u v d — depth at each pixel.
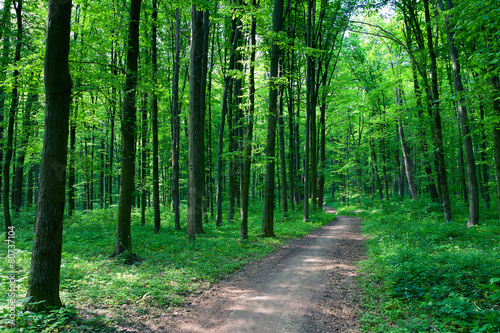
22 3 13.18
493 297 4.32
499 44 6.20
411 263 7.07
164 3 12.84
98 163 19.88
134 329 4.52
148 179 15.89
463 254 7.55
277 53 12.27
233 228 15.79
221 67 19.92
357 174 37.84
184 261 8.62
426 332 4.10
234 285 6.88
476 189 12.80
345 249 10.99
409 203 21.47
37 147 14.48
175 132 14.99
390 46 22.95
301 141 30.69
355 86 27.92
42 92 9.57
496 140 10.33
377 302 5.58
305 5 20.81
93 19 11.41
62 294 5.40
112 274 7.12
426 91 15.43
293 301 5.82
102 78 9.35
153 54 14.21
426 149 18.91
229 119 19.08
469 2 7.09
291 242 12.52
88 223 16.72
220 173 16.55
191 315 5.13
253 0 12.66
